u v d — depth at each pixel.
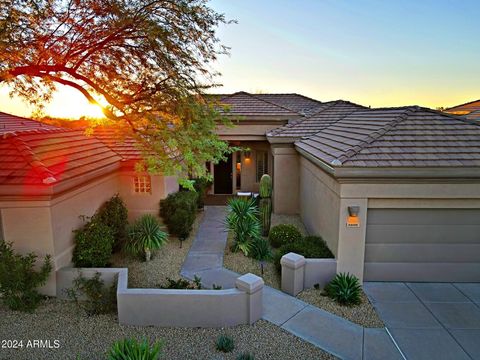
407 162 7.95
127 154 12.11
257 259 10.38
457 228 8.48
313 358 5.81
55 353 5.80
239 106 19.48
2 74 6.75
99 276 7.55
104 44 7.72
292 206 15.82
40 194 6.97
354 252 8.37
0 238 7.26
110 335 6.37
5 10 6.23
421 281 8.70
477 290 8.30
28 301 7.07
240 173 20.67
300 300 7.85
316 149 11.12
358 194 8.16
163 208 12.09
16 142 8.19
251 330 6.63
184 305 6.67
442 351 6.06
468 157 8.05
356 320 7.04
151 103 8.26
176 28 7.23
